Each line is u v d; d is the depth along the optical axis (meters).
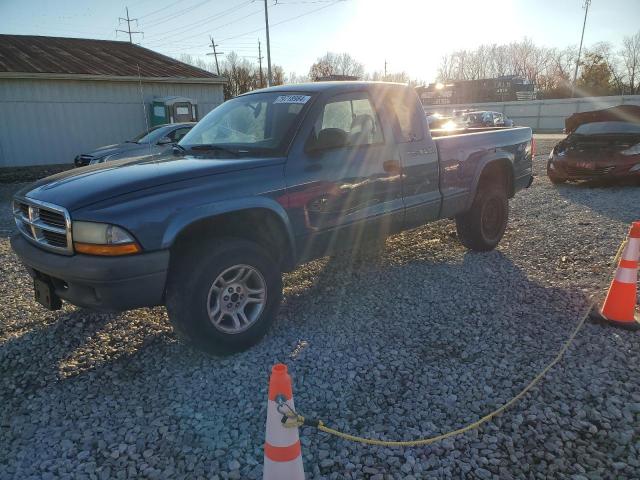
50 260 3.15
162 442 2.66
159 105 18.14
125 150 10.98
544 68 75.31
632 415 2.79
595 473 2.39
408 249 6.14
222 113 4.63
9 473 2.46
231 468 2.46
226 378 3.27
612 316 3.88
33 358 3.59
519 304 4.32
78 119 17.28
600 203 8.54
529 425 2.73
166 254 3.08
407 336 3.80
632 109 11.01
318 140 3.95
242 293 3.52
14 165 16.25
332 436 2.68
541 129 42.12
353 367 3.36
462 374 3.25
